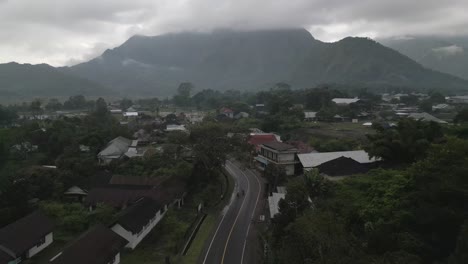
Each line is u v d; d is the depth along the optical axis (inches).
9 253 1270.9
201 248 1391.5
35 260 1344.7
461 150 992.2
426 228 849.5
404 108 5551.2
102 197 1824.6
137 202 1695.4
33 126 3208.7
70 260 1087.0
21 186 1739.7
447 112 5002.5
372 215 1018.7
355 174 1546.5
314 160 2049.7
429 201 895.7
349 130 3683.6
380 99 6653.5
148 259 1317.7
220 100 7618.1
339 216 1076.5
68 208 1760.6
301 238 863.7
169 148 2317.9
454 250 724.7
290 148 2268.7
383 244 808.9
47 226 1460.4
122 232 1403.8
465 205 831.7
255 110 5797.2
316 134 3469.5
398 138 1565.0
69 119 4035.4
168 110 7190.0
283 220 1211.2
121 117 5895.7
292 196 1277.1
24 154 2731.3
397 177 1101.7
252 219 1686.8
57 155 2780.5
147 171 2287.2
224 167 2687.0
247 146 2242.9
